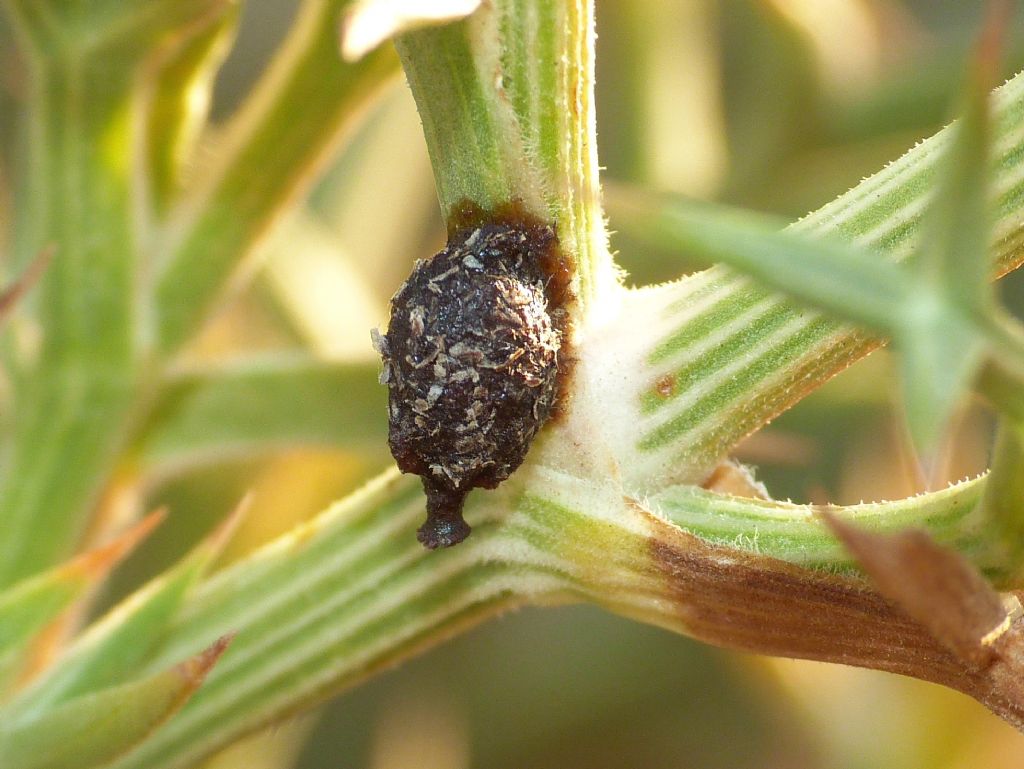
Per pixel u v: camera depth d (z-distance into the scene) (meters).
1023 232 0.06
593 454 0.07
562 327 0.07
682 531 0.07
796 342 0.07
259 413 0.09
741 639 0.07
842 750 0.09
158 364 0.09
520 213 0.07
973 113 0.05
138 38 0.08
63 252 0.08
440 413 0.07
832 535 0.07
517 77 0.07
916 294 0.05
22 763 0.07
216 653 0.07
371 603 0.07
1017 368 0.05
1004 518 0.06
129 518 0.09
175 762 0.07
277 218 0.09
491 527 0.07
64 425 0.09
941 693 0.09
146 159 0.08
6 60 0.09
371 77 0.08
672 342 0.07
